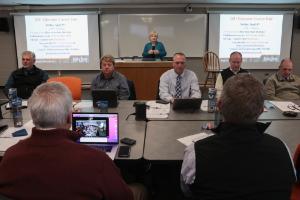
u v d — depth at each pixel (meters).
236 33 7.37
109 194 1.04
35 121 1.09
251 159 1.05
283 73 3.67
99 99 2.96
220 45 7.40
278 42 7.44
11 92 2.91
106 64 3.39
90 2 6.95
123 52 7.40
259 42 7.43
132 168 2.26
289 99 3.54
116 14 7.24
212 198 1.05
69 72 7.51
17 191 0.99
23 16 7.23
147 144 1.98
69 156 1.01
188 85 3.56
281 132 2.19
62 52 7.41
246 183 1.03
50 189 0.97
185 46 7.39
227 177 1.04
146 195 1.80
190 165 1.12
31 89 3.90
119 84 3.47
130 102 3.21
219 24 7.32
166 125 2.38
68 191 0.97
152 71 4.98
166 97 3.38
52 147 1.03
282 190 1.03
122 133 2.20
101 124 1.96
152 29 7.31
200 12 7.29
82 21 7.26
